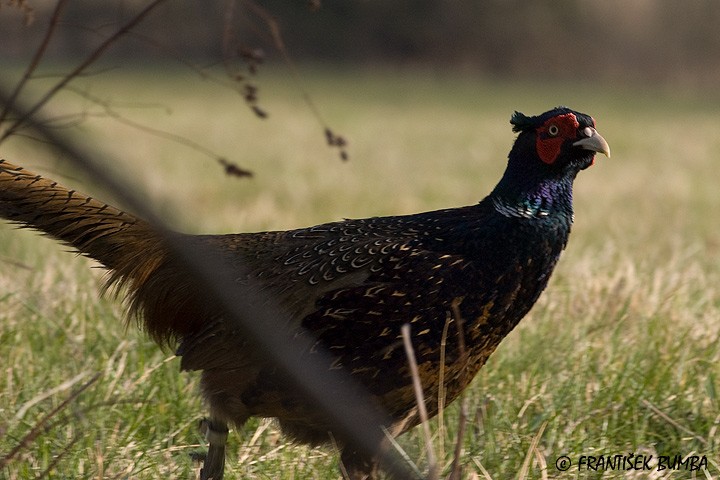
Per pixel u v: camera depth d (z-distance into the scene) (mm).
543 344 13992
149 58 105438
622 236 24812
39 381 12398
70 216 10562
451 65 120250
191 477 10938
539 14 119625
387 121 68750
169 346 11133
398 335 10062
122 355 13141
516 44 120438
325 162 44750
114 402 10086
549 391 12711
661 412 12023
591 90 104938
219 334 10227
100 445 10844
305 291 10328
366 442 8547
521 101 90250
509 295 10406
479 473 10859
